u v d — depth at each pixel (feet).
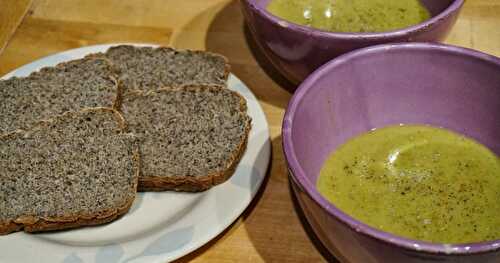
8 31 1.74
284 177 1.35
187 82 1.54
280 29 1.27
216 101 1.47
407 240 0.87
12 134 1.41
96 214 1.25
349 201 1.16
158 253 1.16
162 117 1.45
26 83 1.54
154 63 1.59
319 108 1.19
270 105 1.52
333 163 1.24
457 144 1.27
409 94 1.28
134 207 1.30
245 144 1.34
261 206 1.30
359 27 1.49
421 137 1.29
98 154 1.38
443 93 1.26
